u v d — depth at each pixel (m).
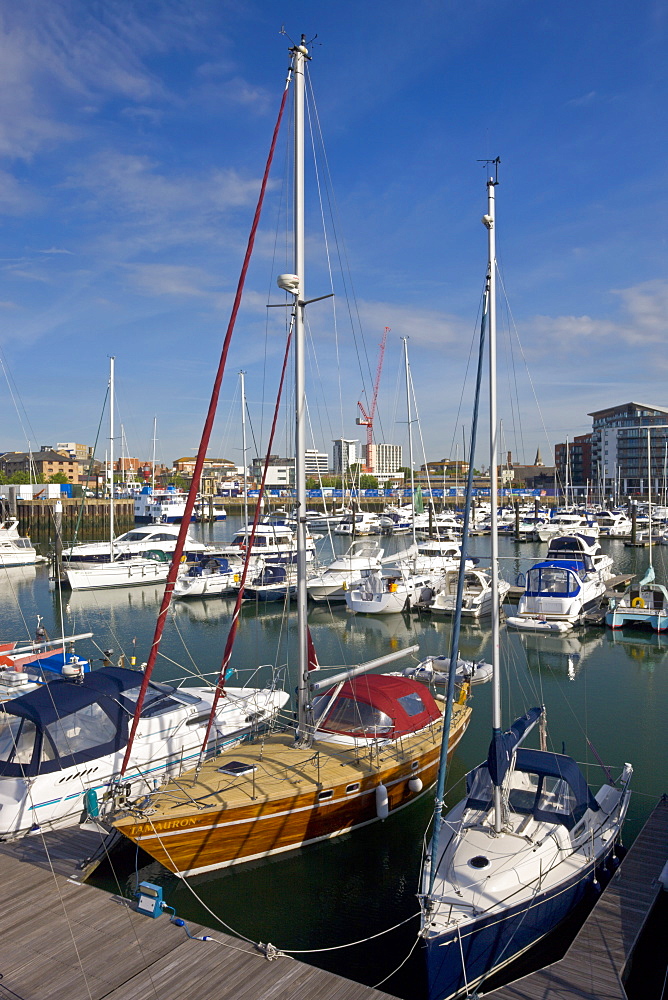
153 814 9.71
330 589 35.66
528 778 10.59
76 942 7.82
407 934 9.71
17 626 31.31
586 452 146.75
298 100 12.34
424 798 13.27
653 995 8.21
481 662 21.67
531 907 8.34
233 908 10.45
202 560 42.53
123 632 29.92
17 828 10.55
